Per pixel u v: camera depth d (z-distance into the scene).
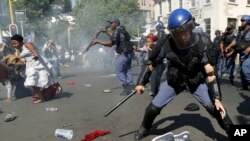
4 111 6.04
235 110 5.38
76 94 7.63
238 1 26.09
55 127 4.81
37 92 6.70
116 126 4.73
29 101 6.93
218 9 25.25
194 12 28.36
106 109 5.84
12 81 7.32
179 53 3.37
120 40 6.91
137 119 5.06
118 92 7.69
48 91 6.91
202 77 3.52
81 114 5.54
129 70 7.14
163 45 3.48
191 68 3.42
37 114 5.70
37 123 5.09
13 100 7.16
